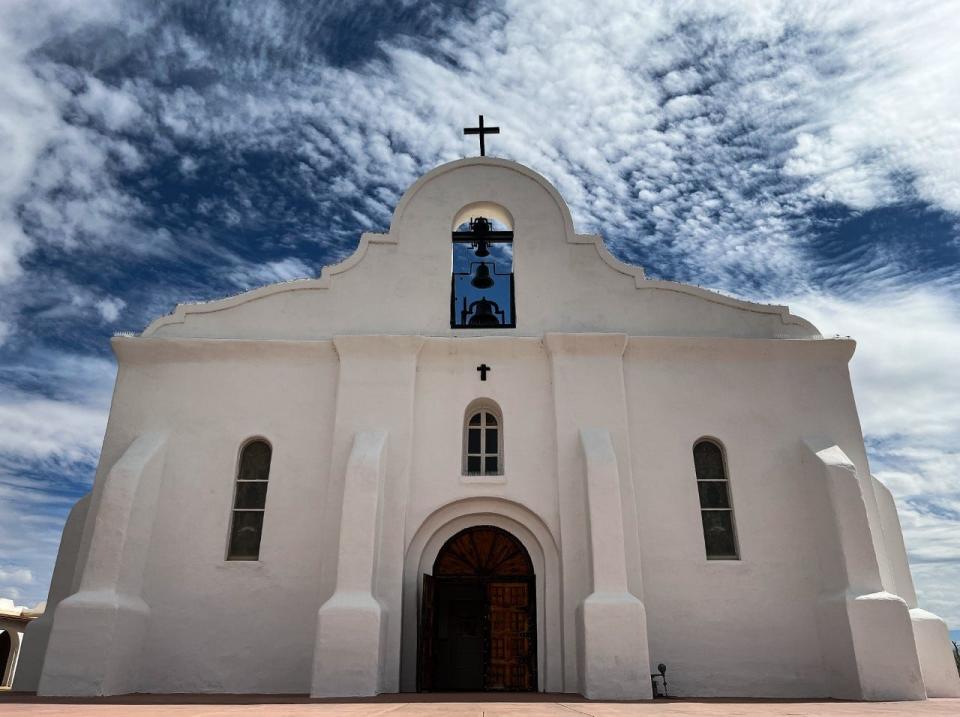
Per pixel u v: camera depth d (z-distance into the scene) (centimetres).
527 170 1543
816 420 1354
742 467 1321
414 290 1441
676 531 1273
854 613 1134
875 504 1300
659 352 1391
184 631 1192
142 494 1223
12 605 2280
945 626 1209
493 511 1288
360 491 1186
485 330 1416
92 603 1103
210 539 1250
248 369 1362
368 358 1345
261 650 1184
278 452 1307
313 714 632
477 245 1557
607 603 1123
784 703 997
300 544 1247
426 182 1532
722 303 1446
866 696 1084
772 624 1215
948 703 999
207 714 630
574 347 1364
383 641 1119
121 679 1110
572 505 1255
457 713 652
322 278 1448
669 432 1338
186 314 1416
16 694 1105
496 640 1237
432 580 1243
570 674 1155
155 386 1345
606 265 1472
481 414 1380
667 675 1180
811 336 1425
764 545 1268
